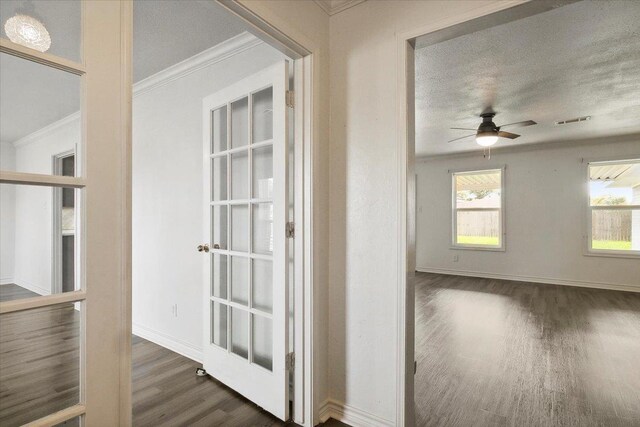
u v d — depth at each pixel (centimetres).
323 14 199
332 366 201
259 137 224
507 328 362
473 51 267
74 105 99
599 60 281
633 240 552
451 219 717
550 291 546
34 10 93
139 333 334
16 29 90
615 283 558
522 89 346
